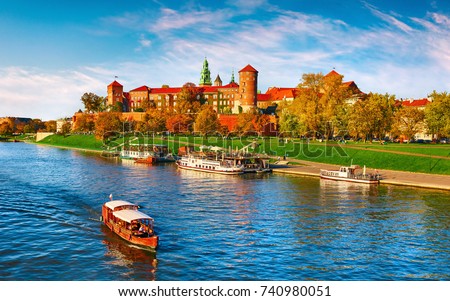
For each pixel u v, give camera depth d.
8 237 45.97
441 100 123.31
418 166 98.19
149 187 80.06
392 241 45.94
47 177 93.12
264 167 110.75
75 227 50.19
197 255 40.91
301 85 148.50
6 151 187.75
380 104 131.75
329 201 66.81
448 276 36.69
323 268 38.03
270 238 46.56
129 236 44.06
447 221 54.19
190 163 114.31
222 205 63.19
